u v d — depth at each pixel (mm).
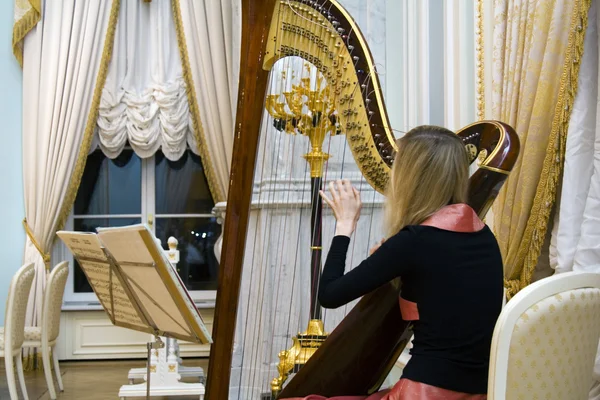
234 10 5363
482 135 2029
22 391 4395
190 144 5930
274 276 4043
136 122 5809
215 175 5824
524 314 1454
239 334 4090
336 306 1736
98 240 2223
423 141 1750
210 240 6121
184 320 2111
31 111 5699
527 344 1451
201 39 5773
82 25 5711
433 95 3920
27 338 4684
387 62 4297
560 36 2559
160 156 6102
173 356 4250
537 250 2611
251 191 2035
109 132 5777
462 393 1607
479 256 1681
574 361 1538
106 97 5773
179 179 6121
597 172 2357
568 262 2471
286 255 4062
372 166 2195
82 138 5738
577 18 2418
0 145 5738
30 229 5684
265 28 2023
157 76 5898
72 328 5855
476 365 1632
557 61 2568
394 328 1913
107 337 5891
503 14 2961
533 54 2662
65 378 5230
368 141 2188
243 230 2037
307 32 2107
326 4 2127
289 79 3232
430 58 3949
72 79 5691
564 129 2494
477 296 1646
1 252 5730
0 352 4340
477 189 1897
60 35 5699
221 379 2035
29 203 5676
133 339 5926
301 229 4059
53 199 5652
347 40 2162
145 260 2051
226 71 5777
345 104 2188
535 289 1476
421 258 1653
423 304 1659
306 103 2709
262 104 2025
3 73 5750
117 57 5840
